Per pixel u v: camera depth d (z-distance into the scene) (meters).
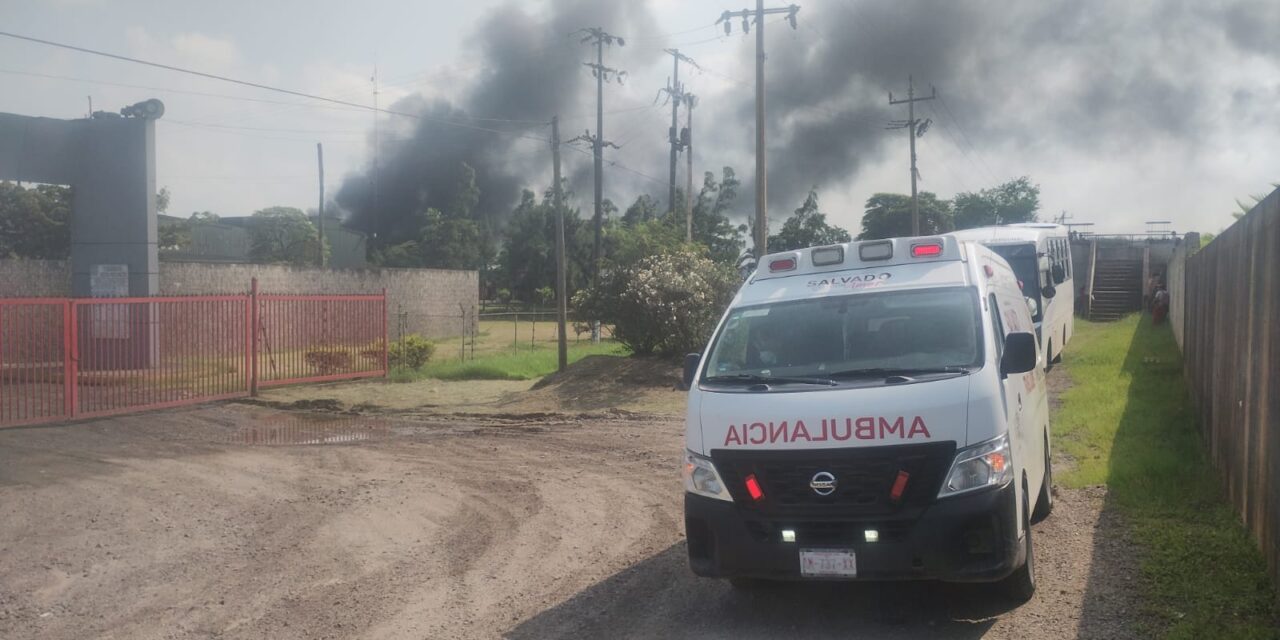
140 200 23.33
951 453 5.31
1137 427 11.74
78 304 16.25
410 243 81.31
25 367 15.89
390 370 23.47
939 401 5.38
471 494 9.96
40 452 12.75
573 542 7.96
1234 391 7.88
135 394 17.61
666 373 19.09
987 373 5.67
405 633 5.93
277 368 20.59
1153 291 31.56
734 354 6.43
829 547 5.39
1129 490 8.51
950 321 6.14
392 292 36.56
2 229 46.62
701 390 6.09
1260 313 6.80
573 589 6.70
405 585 6.91
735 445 5.62
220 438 14.08
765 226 20.94
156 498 9.84
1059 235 21.73
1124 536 7.23
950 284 6.44
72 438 14.05
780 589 6.46
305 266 33.34
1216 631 5.14
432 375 22.80
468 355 28.44
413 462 11.93
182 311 18.45
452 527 8.59
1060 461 10.30
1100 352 20.81
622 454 12.20
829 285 6.73
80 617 6.33
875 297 6.47
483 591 6.73
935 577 5.29
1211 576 6.11
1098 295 35.72
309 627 6.08
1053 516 7.95
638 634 5.75
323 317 21.69
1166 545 6.84
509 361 24.41
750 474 5.57
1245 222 7.77
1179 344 19.44
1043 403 7.83
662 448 12.54
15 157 22.67
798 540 5.46
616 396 17.55
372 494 10.01
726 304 20.64
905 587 6.33
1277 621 5.32
